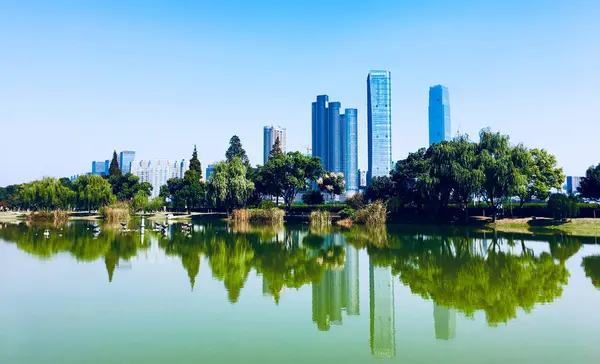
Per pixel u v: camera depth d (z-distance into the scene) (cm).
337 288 2133
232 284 2178
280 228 5619
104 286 2108
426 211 5956
